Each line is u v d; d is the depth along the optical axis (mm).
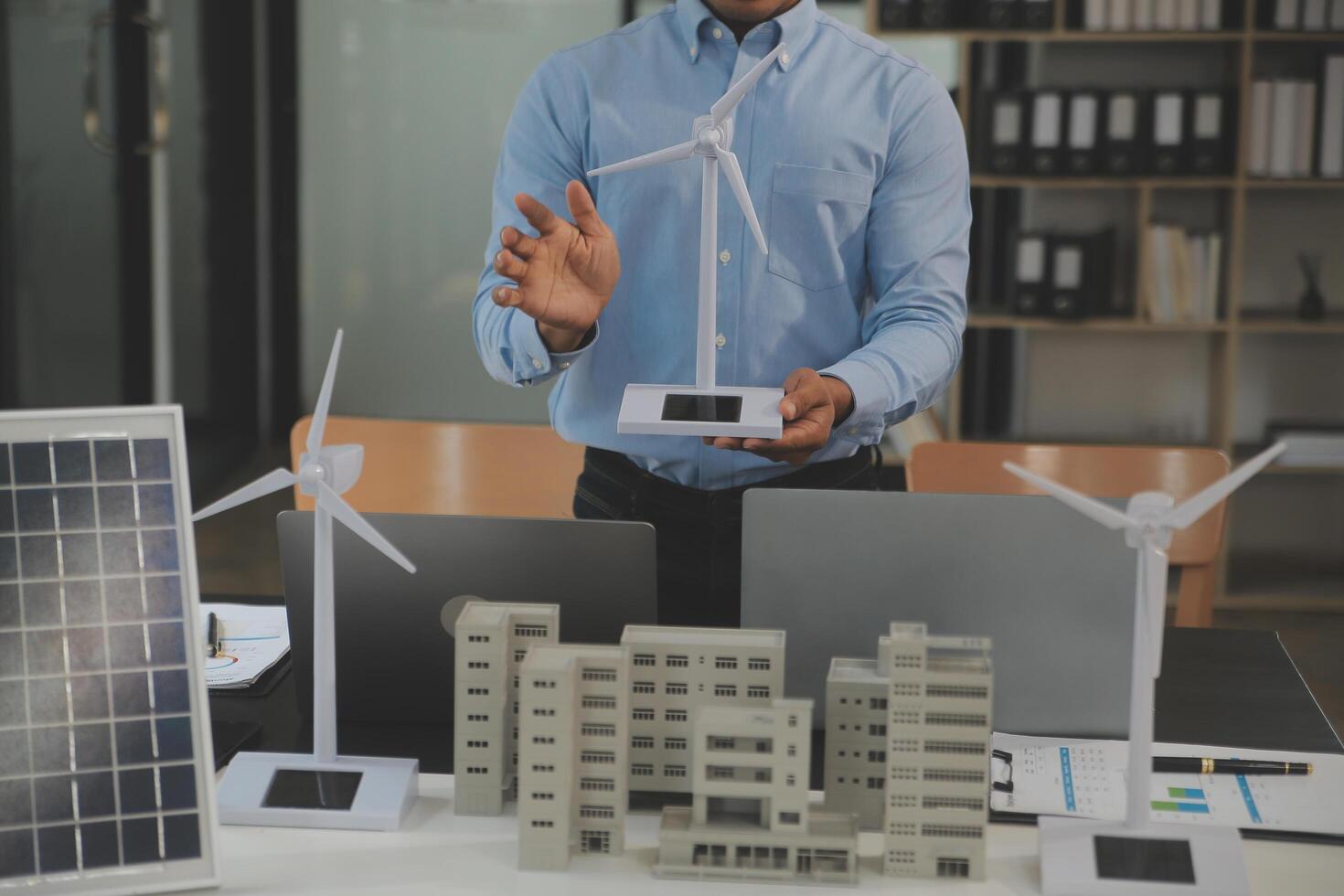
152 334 4629
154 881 1133
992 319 3896
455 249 5238
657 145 1812
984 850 1148
